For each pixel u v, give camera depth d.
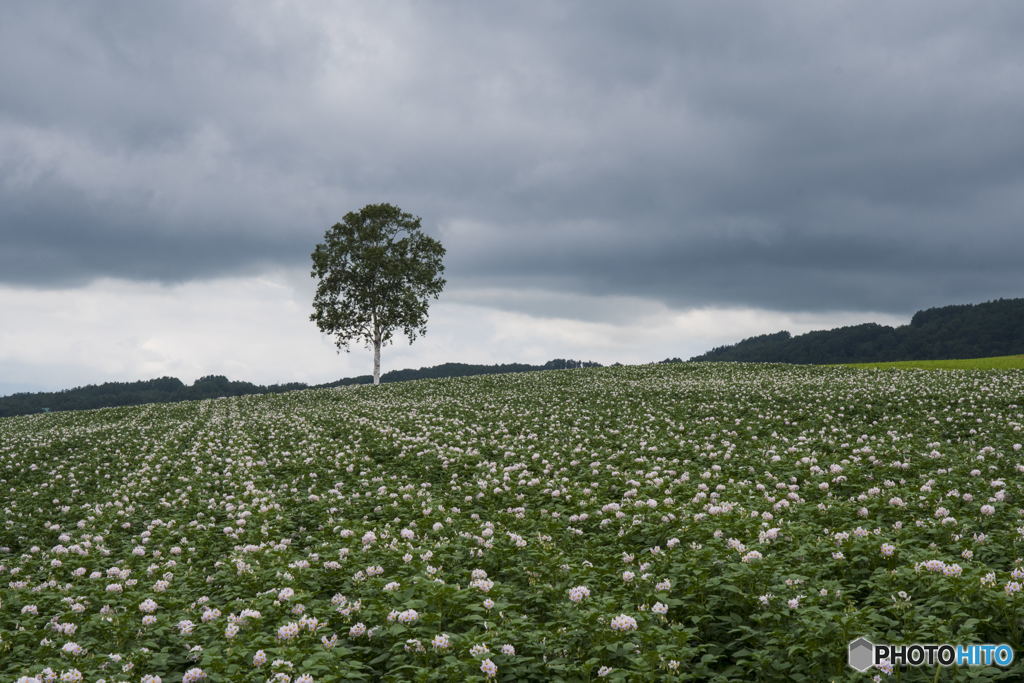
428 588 9.20
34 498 21.59
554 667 7.40
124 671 7.87
